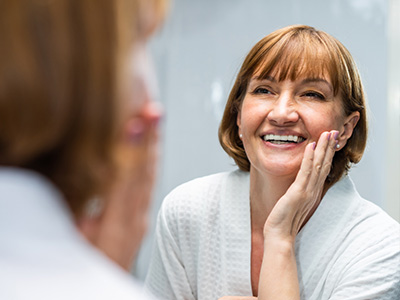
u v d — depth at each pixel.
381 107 1.87
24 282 0.23
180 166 2.13
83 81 0.23
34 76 0.23
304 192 0.93
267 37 0.97
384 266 0.92
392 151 1.82
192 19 2.10
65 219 0.25
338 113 0.96
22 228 0.23
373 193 1.86
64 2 0.23
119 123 0.24
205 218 1.05
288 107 0.93
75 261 0.24
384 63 1.88
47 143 0.24
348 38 1.92
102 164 0.25
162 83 2.12
